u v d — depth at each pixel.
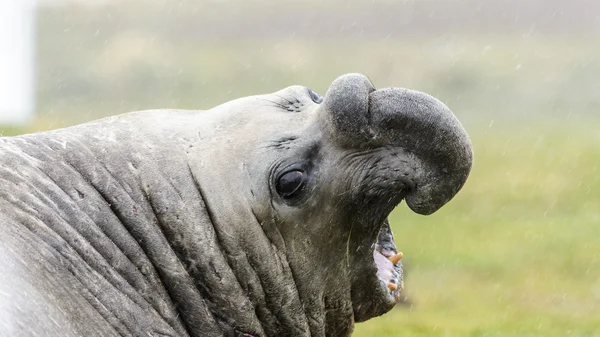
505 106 83.69
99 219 15.91
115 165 16.45
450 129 17.20
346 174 17.36
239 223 16.77
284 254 17.17
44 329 13.38
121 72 87.56
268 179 17.00
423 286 40.75
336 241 17.58
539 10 107.06
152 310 15.98
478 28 103.50
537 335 34.88
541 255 45.75
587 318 37.50
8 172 15.57
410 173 17.44
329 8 108.38
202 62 92.56
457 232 49.50
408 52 96.25
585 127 78.25
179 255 16.48
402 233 49.09
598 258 45.50
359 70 91.69
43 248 14.95
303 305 17.55
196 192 16.69
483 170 63.84
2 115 67.69
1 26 78.56
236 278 16.80
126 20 102.81
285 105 17.86
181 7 108.25
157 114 17.55
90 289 15.23
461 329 35.12
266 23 105.38
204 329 16.56
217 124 17.38
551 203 56.09
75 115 72.19
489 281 41.88
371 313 18.64
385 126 17.31
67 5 103.88
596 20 105.38
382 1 110.31
